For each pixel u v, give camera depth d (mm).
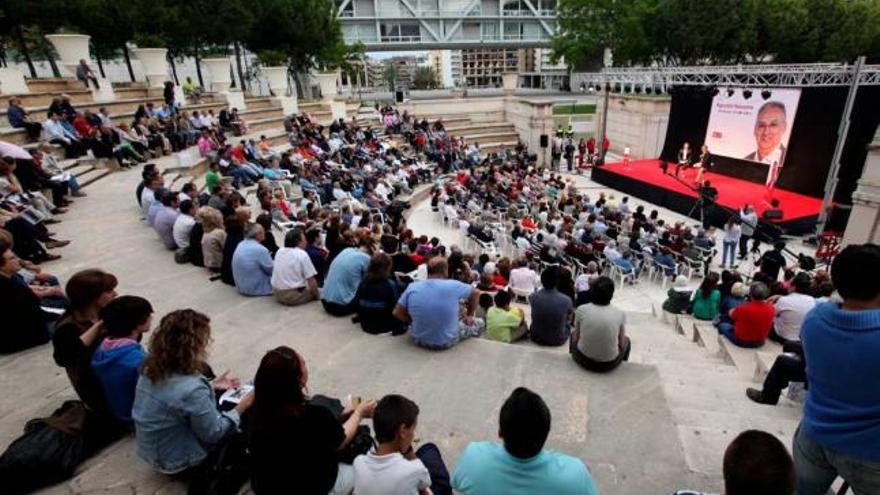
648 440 3662
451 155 25062
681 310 9148
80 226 8828
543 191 19531
